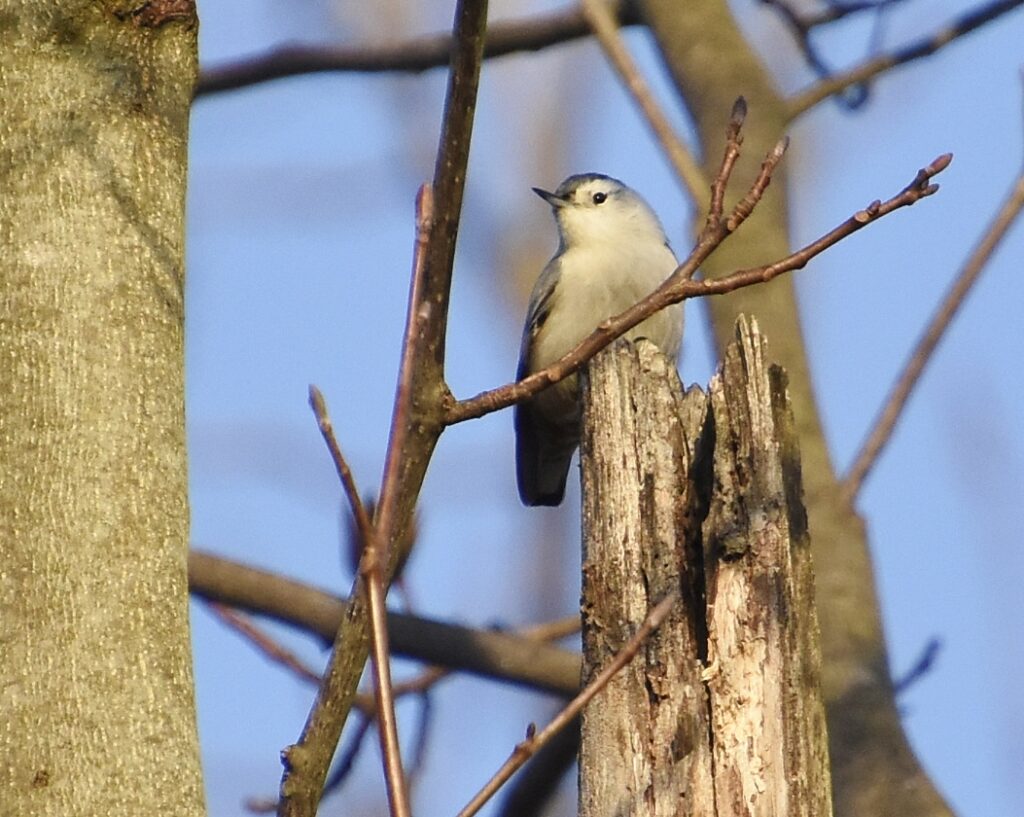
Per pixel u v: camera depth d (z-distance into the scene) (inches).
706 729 266.7
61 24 253.3
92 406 236.4
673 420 290.4
